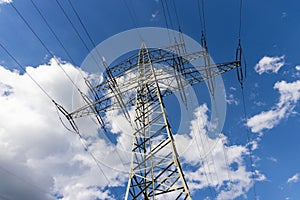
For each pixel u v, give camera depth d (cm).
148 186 1348
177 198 1213
